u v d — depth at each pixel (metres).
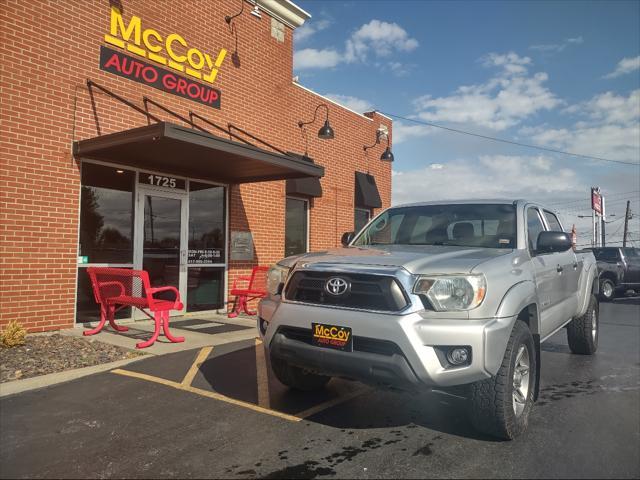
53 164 7.45
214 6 10.20
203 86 9.92
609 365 6.50
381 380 3.61
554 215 6.55
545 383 5.60
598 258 16.83
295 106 12.43
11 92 7.02
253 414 4.38
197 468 3.31
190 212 9.76
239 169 9.29
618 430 4.12
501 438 3.86
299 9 12.04
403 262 3.78
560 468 3.38
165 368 5.77
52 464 3.34
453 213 5.42
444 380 3.45
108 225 8.32
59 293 7.48
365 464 3.42
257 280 10.62
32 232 7.20
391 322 3.51
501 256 4.21
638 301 16.41
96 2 8.07
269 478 3.19
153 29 8.95
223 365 5.98
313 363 3.92
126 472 3.24
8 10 7.01
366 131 15.20
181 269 9.54
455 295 3.56
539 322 4.54
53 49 7.50
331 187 13.66
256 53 11.26
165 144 7.18
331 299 3.89
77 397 4.72
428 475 3.26
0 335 6.32
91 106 7.96
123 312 8.48
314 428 4.09
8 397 4.68
